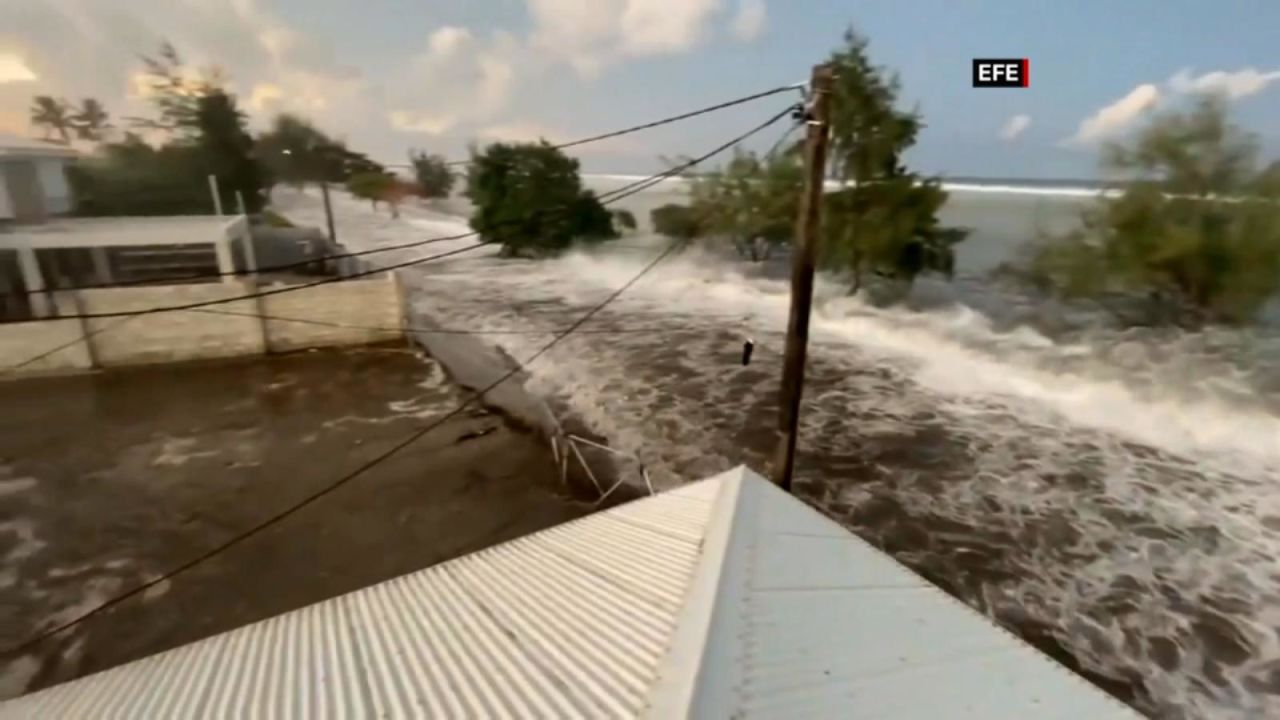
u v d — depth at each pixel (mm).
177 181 42469
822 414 14734
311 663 3604
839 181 23703
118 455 13391
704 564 3562
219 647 4277
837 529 4539
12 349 17359
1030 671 3297
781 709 2486
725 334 21188
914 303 21953
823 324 21766
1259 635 7793
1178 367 15281
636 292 27250
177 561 9836
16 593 9195
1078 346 17312
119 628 8438
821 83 7172
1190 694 6988
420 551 9898
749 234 29219
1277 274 15227
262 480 12250
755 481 5129
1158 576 8961
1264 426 12891
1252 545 9586
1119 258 17750
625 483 11797
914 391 16047
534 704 2633
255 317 18953
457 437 13820
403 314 20562
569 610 3549
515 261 34875
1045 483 11547
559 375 17609
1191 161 16172
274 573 9477
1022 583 8891
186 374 18000
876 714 2635
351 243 37906
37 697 4234
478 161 36750
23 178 28641
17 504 11586
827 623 3258
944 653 3268
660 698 2381
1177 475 11656
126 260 25484
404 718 2748
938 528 10273
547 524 10523
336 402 16000
